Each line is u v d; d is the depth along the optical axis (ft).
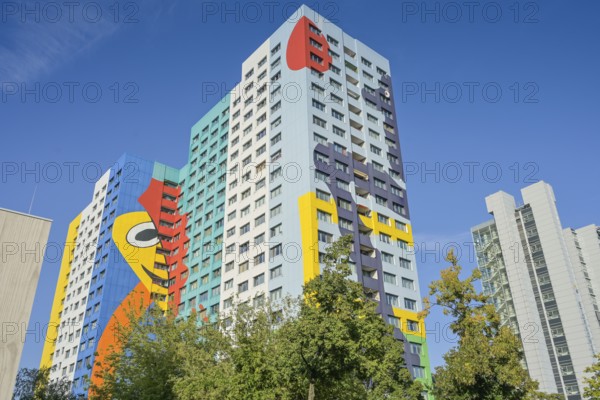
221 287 251.19
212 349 119.85
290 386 87.35
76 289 333.83
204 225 293.02
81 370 281.33
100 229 330.34
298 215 217.36
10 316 61.41
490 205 412.77
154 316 136.98
